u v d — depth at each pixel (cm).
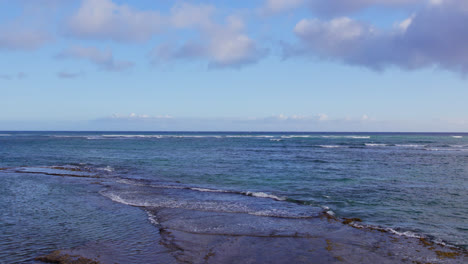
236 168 2381
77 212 1068
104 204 1193
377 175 2052
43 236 813
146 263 658
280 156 3494
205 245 774
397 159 3198
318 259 691
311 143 6831
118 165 2556
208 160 2984
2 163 2709
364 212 1112
